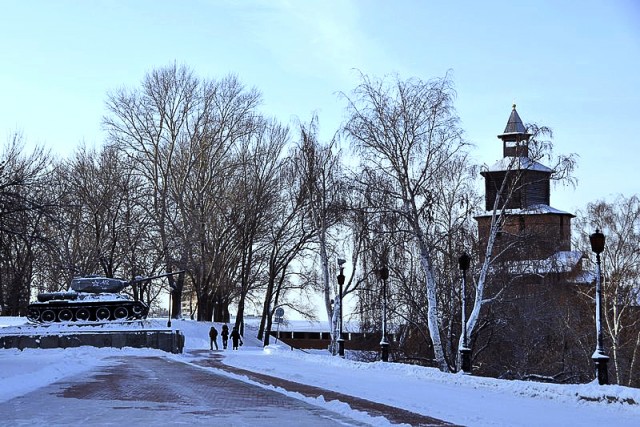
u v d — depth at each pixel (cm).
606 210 6431
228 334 6656
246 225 7325
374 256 4350
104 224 7131
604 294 5706
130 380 2506
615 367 5322
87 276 5984
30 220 3256
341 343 4459
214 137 7181
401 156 3928
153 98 7019
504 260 4147
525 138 3719
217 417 1523
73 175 7012
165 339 5156
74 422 1427
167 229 7000
